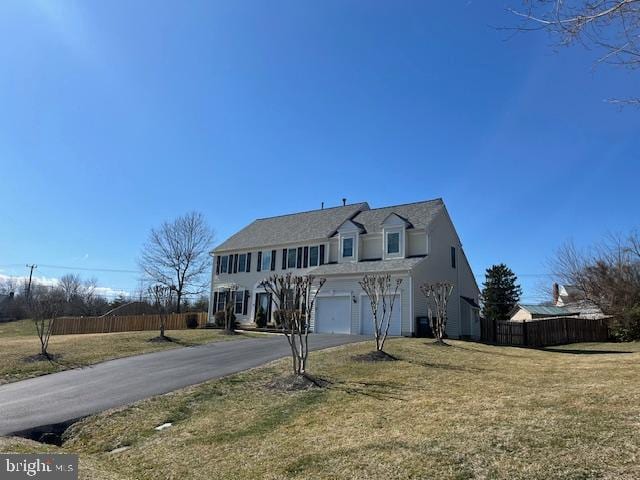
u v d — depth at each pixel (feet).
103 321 121.60
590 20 14.84
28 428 29.76
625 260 98.27
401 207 98.99
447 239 94.99
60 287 196.65
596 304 103.86
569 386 31.96
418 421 25.50
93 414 32.48
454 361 48.47
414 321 77.46
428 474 18.08
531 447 19.45
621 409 23.90
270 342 67.92
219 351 59.93
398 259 87.10
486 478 17.15
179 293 158.71
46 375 48.29
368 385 36.45
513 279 169.89
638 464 16.74
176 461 23.52
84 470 21.50
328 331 85.56
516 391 31.35
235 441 25.72
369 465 19.72
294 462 21.33
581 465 17.17
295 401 33.09
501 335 91.09
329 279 87.45
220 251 116.37
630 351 62.49
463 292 99.40
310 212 115.96
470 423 23.84
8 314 189.57
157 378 43.50
